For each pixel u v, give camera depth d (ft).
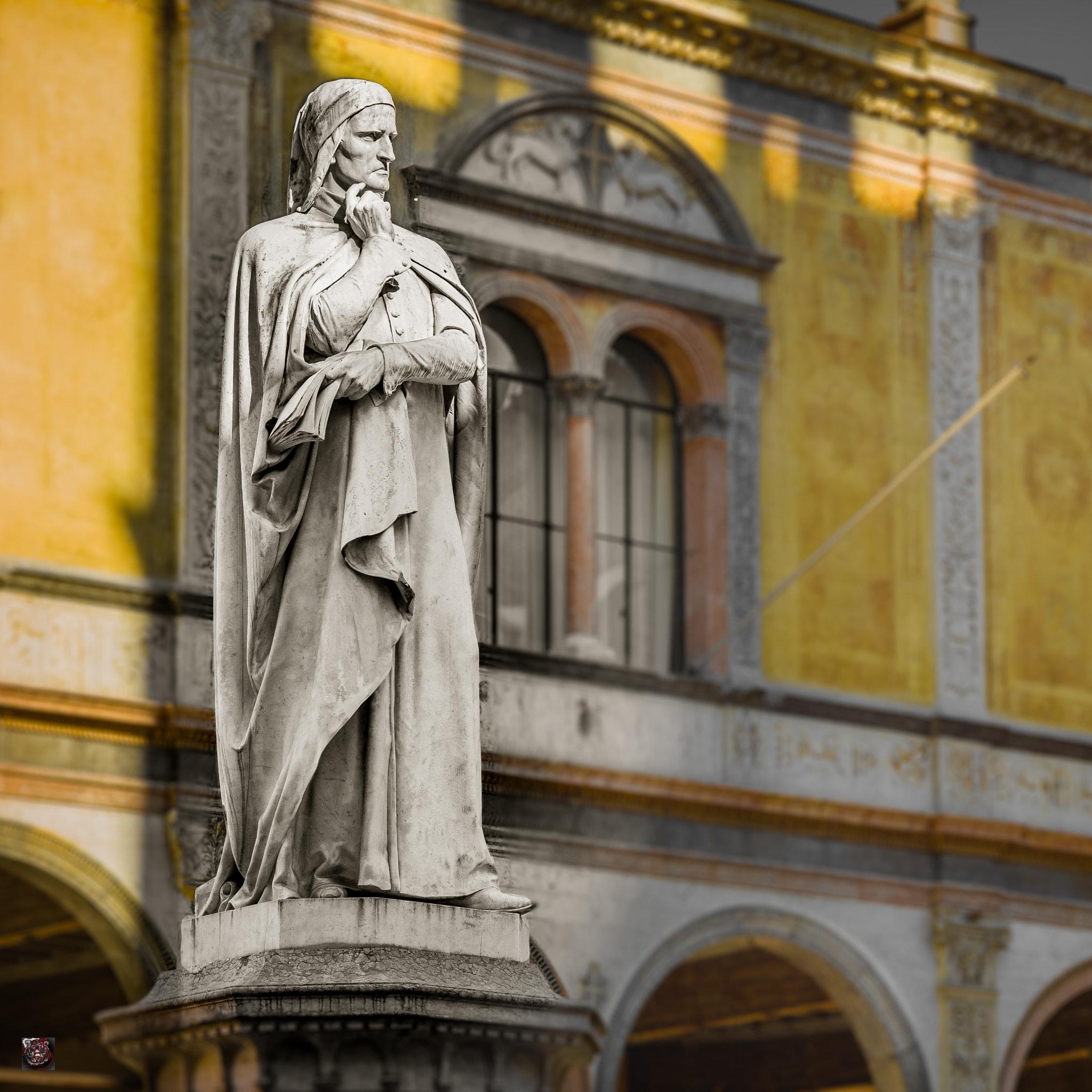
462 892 18.79
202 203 88.94
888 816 104.78
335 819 18.71
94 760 80.74
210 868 19.88
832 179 111.86
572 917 94.17
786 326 109.09
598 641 100.17
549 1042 17.10
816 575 107.65
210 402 86.63
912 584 110.52
